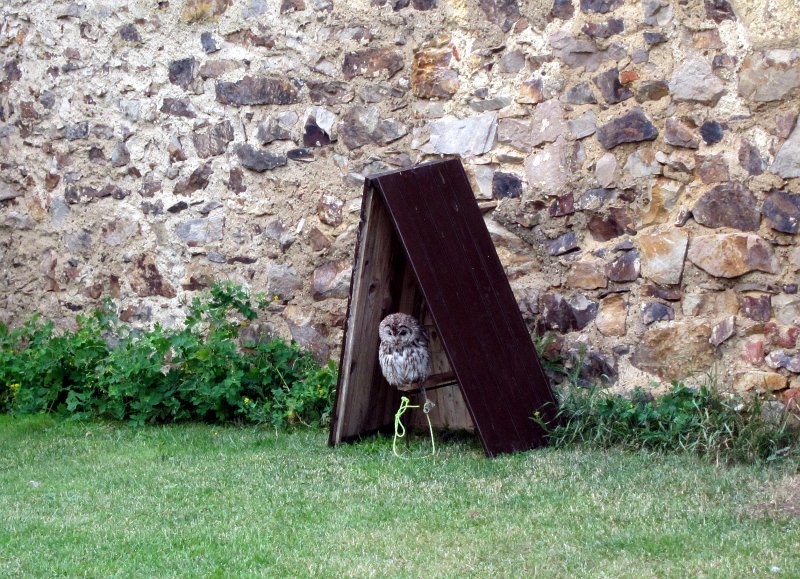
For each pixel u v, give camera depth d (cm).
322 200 679
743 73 559
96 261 759
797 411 551
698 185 575
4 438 644
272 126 690
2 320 811
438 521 460
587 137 600
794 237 553
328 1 668
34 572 414
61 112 762
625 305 596
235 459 576
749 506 464
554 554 417
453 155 638
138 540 448
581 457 545
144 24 724
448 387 603
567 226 609
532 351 575
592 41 595
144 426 667
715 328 573
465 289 551
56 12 756
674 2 573
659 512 462
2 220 801
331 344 682
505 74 620
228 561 421
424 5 640
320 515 473
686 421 553
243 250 705
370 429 603
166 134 723
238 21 694
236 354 673
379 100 658
